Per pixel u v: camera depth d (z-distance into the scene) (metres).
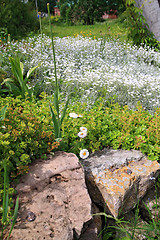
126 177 2.40
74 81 4.17
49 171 2.18
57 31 12.95
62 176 2.16
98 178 2.39
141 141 2.78
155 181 2.67
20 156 2.24
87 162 2.64
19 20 9.44
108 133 3.00
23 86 3.79
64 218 1.77
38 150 2.38
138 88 3.98
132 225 2.30
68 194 1.98
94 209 2.28
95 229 1.92
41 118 3.06
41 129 2.57
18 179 2.08
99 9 27.64
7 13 8.88
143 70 5.22
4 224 1.66
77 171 2.24
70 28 16.78
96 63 4.93
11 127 2.28
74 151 2.72
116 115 3.21
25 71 4.53
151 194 2.62
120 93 4.14
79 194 1.99
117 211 2.19
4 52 4.92
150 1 5.61
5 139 2.15
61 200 1.92
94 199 2.44
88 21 27.78
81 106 3.56
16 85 4.09
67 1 28.31
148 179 2.46
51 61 4.70
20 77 3.76
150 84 4.04
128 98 4.02
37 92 4.11
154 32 5.90
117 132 3.01
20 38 8.13
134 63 5.21
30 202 1.88
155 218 2.37
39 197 1.93
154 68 5.37
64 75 4.41
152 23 5.82
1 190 1.81
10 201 1.78
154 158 2.69
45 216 1.77
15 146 2.21
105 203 2.27
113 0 27.42
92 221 1.93
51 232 1.65
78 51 5.47
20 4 9.55
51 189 2.01
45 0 25.88
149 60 5.58
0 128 2.32
